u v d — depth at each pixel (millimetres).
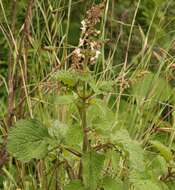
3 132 1274
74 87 916
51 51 1489
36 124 964
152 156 1248
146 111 1487
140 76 1312
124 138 937
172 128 1366
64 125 982
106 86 923
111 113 1228
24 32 1283
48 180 1217
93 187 912
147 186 991
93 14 913
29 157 938
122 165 1105
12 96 1283
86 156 926
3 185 1353
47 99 1326
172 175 1121
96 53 906
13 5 1341
